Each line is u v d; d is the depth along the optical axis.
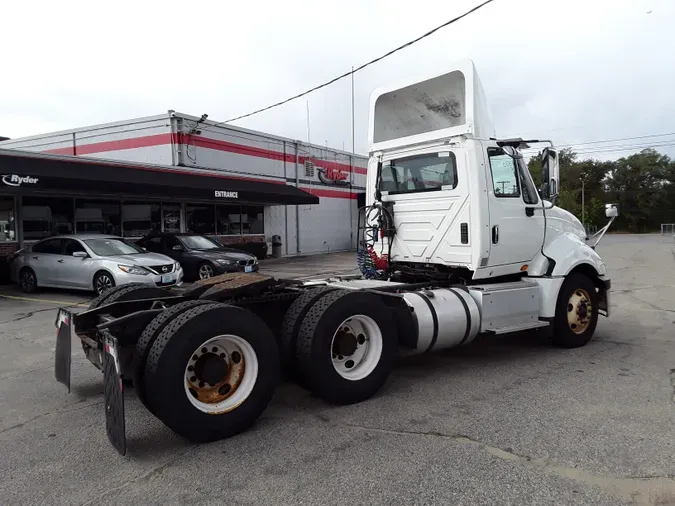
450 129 5.86
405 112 6.58
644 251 27.06
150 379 3.61
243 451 3.68
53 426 4.25
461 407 4.48
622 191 80.06
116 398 3.56
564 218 6.79
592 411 4.32
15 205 14.75
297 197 21.45
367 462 3.46
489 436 3.85
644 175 78.69
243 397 3.96
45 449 3.79
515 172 6.12
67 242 12.34
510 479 3.20
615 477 3.21
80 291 12.84
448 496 3.01
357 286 5.55
